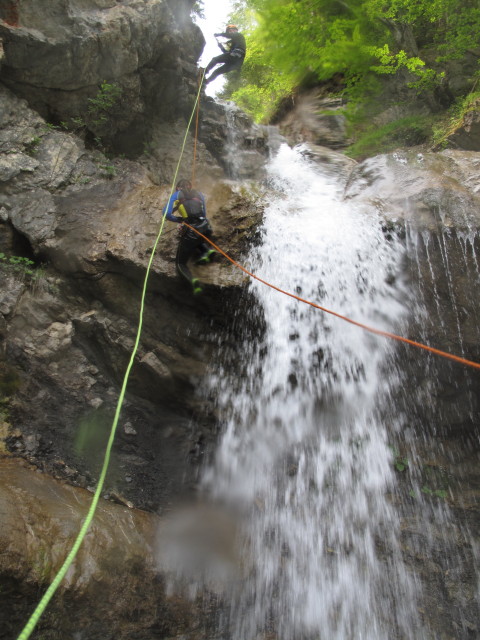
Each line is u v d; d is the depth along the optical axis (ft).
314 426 22.39
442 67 37.78
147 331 20.65
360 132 40.34
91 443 19.51
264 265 20.85
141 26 25.59
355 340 21.93
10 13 22.16
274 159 36.73
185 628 14.85
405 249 21.72
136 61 26.14
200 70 32.91
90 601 13.16
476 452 23.47
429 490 22.31
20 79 23.17
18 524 12.92
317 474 22.02
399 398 22.80
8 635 11.94
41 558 12.65
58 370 19.67
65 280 20.44
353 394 22.40
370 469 22.39
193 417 21.70
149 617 14.26
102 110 26.35
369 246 21.95
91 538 14.16
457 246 21.61
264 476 21.83
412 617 18.66
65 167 22.40
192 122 32.58
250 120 37.91
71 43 23.25
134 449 20.47
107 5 25.12
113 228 20.71
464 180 23.95
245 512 20.57
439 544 20.84
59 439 18.75
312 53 39.78
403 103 38.78
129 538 15.43
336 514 21.31
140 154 29.40
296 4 37.83
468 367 22.15
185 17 31.04
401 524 21.29
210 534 18.60
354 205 23.03
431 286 21.65
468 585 19.81
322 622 17.70
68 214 20.98
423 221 21.83
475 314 21.56
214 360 21.30
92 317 20.27
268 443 22.15
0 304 18.84
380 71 35.22
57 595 12.56
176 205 19.27
